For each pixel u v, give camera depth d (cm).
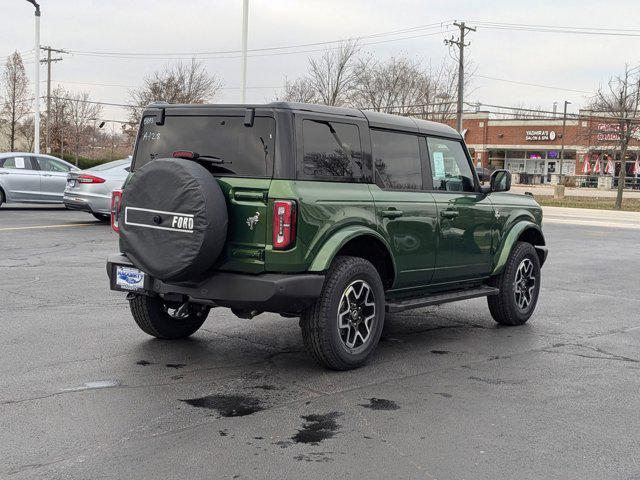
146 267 526
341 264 558
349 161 576
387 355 631
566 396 520
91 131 6134
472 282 730
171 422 443
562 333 745
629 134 4078
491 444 420
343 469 378
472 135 6925
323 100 4684
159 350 619
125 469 371
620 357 645
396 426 447
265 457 392
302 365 586
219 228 511
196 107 566
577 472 382
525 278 787
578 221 2647
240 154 538
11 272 1000
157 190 519
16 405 466
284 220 512
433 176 669
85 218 1791
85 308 780
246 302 517
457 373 577
